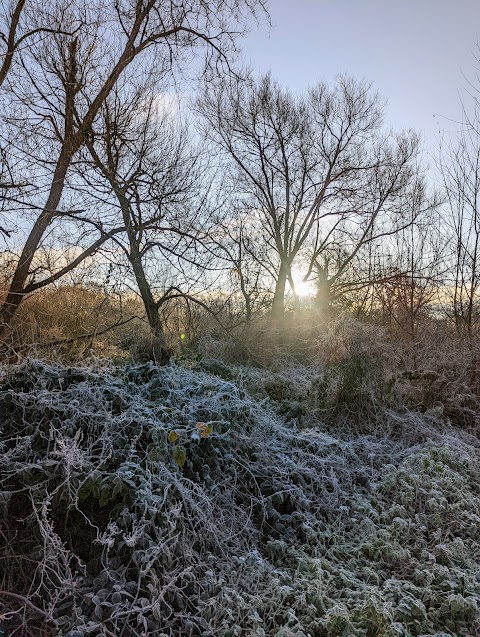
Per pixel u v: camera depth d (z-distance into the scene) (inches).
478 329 319.3
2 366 164.9
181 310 427.2
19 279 277.1
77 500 127.7
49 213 284.8
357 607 116.1
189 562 126.1
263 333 396.5
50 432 136.3
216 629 110.9
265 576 130.2
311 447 195.9
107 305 330.6
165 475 137.3
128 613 107.2
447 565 139.3
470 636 113.6
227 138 615.8
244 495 161.0
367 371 246.4
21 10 273.6
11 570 124.5
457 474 180.2
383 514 158.4
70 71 287.0
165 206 334.0
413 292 389.1
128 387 172.1
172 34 344.8
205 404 178.9
